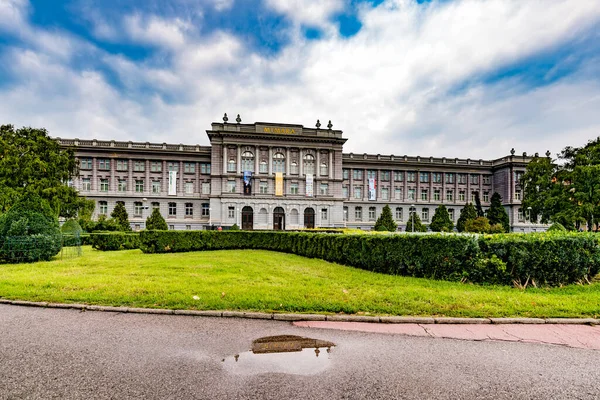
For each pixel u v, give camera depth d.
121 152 60.19
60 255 20.55
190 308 8.39
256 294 9.40
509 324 7.69
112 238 25.78
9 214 17.48
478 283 11.66
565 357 5.94
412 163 72.62
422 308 8.32
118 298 9.02
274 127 61.75
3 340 6.41
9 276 11.97
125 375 5.02
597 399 4.54
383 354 5.95
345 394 4.55
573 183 39.47
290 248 23.98
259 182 60.38
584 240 11.91
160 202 61.47
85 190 58.75
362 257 15.37
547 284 11.59
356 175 71.56
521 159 71.38
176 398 4.38
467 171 74.94
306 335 6.88
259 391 4.60
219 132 59.16
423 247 12.83
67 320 7.68
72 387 4.62
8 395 4.39
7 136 33.09
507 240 11.52
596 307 8.49
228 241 27.22
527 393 4.68
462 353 6.05
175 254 22.27
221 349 6.10
